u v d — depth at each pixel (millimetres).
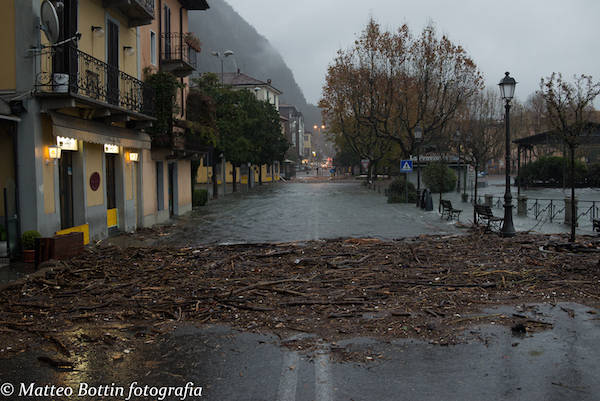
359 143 54219
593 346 5621
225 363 5273
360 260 10906
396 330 6246
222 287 8516
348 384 4719
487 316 6758
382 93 37344
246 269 10195
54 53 11961
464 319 6652
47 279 9336
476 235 15414
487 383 4715
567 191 44938
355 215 23953
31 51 11664
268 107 58062
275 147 58031
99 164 15719
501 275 9094
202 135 25766
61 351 5664
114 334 6254
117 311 7230
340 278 9195
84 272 9898
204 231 18000
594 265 9828
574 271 9344
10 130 11859
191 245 14414
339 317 6785
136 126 17391
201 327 6488
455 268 9961
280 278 9250
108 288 8516
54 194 12641
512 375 4883
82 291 8352
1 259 11047
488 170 102938
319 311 7102
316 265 10531
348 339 5949
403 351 5539
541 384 4680
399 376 4891
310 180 83750
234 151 39250
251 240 15469
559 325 6367
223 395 4539
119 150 17344
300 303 7438
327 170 165250
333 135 74312
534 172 50781
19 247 11617
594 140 47344
